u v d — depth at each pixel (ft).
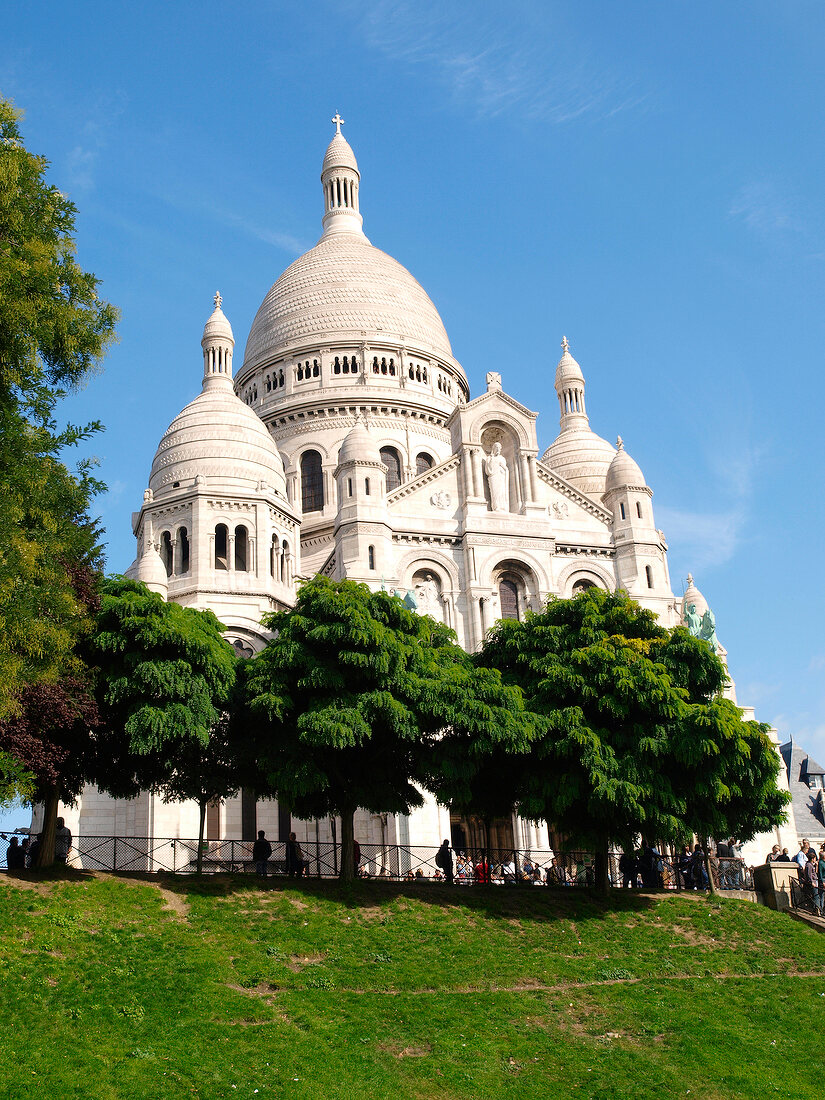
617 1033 118.93
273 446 276.41
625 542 242.99
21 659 121.29
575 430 320.91
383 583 220.84
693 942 148.05
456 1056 109.09
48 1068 94.84
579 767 157.07
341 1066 103.91
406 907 144.97
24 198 128.06
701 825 159.94
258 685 148.87
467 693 152.66
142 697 144.46
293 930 132.26
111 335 135.23
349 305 332.19
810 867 169.89
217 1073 99.04
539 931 144.15
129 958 117.50
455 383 339.16
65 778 150.51
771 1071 113.39
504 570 238.27
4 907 122.52
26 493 123.34
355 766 156.56
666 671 165.58
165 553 255.50
